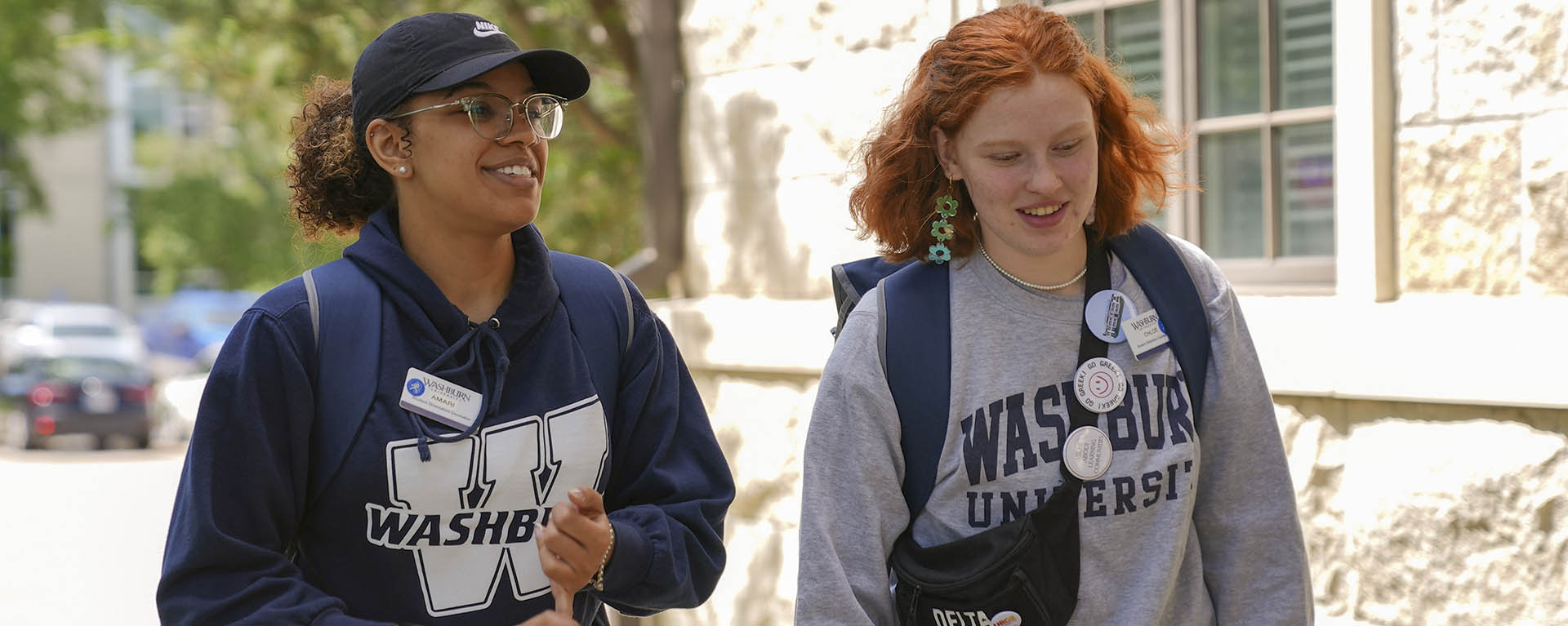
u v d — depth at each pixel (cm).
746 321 490
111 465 1717
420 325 209
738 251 512
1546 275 310
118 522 1250
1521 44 313
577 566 202
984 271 215
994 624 206
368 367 205
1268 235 381
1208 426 217
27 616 864
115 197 3641
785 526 482
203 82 791
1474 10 320
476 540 206
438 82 204
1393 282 339
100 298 3762
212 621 196
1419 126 331
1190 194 398
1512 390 306
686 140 541
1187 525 210
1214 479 219
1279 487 217
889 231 223
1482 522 317
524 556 209
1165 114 403
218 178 2525
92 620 855
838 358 216
